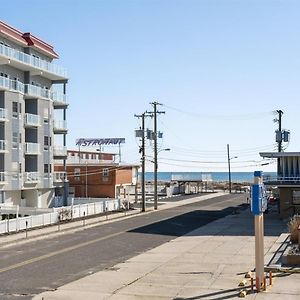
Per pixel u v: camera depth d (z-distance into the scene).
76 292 17.41
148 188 117.25
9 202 54.56
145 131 62.88
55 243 32.00
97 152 102.06
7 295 17.28
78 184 76.88
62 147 66.19
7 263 24.23
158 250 28.05
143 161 60.84
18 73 58.81
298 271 19.67
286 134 67.50
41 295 17.11
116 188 76.44
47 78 64.56
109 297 16.58
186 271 21.12
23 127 57.34
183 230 39.19
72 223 44.19
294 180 46.56
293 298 15.60
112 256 26.33
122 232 38.16
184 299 16.02
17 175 55.16
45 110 61.44
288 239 30.06
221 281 18.70
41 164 60.28
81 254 27.17
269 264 21.34
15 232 36.88
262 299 15.53
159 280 19.27
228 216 52.09
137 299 16.22
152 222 46.28
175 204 72.69
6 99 54.28
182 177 154.12
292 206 46.94
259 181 16.27
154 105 67.94
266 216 50.91
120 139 107.06
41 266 23.33
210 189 129.00
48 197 61.97
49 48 64.00
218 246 29.08
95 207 54.72
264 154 48.25
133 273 20.94
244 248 27.92
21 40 57.47
